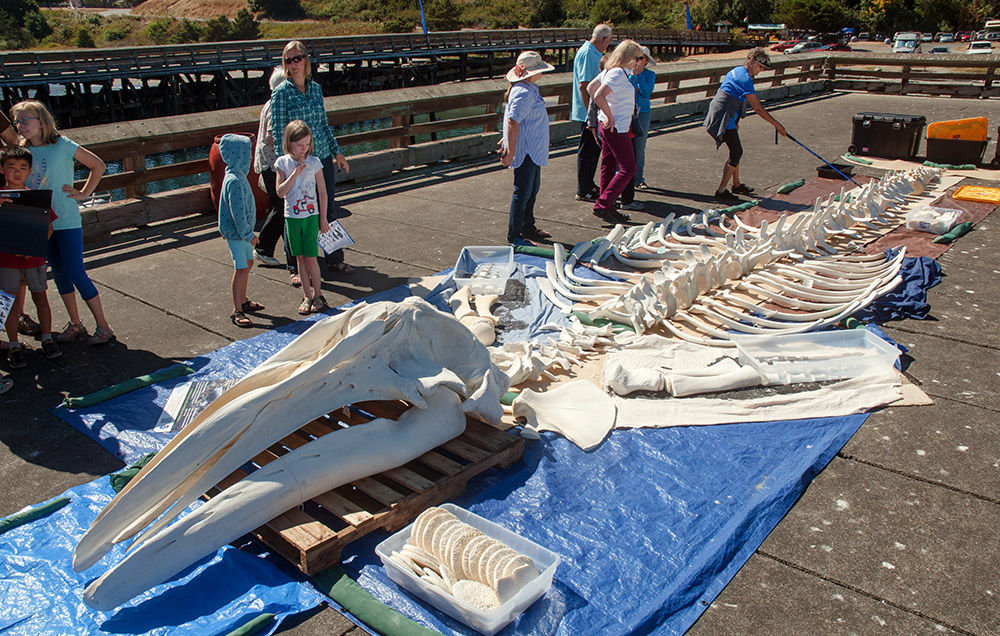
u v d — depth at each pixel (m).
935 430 4.18
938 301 6.00
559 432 4.15
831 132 14.05
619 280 6.50
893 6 71.81
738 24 74.19
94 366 4.97
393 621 2.81
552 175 10.88
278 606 2.89
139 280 6.63
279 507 3.16
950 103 17.50
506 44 45.88
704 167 11.29
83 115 32.00
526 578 2.88
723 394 4.55
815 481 3.77
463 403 3.88
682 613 2.93
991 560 3.21
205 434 3.18
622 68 7.76
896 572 3.14
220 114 8.79
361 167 10.48
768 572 3.16
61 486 3.70
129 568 2.85
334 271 6.86
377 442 3.47
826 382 4.69
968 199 8.97
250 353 5.17
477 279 6.30
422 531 3.13
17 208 4.43
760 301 5.98
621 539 3.32
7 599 2.96
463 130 24.14
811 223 7.06
